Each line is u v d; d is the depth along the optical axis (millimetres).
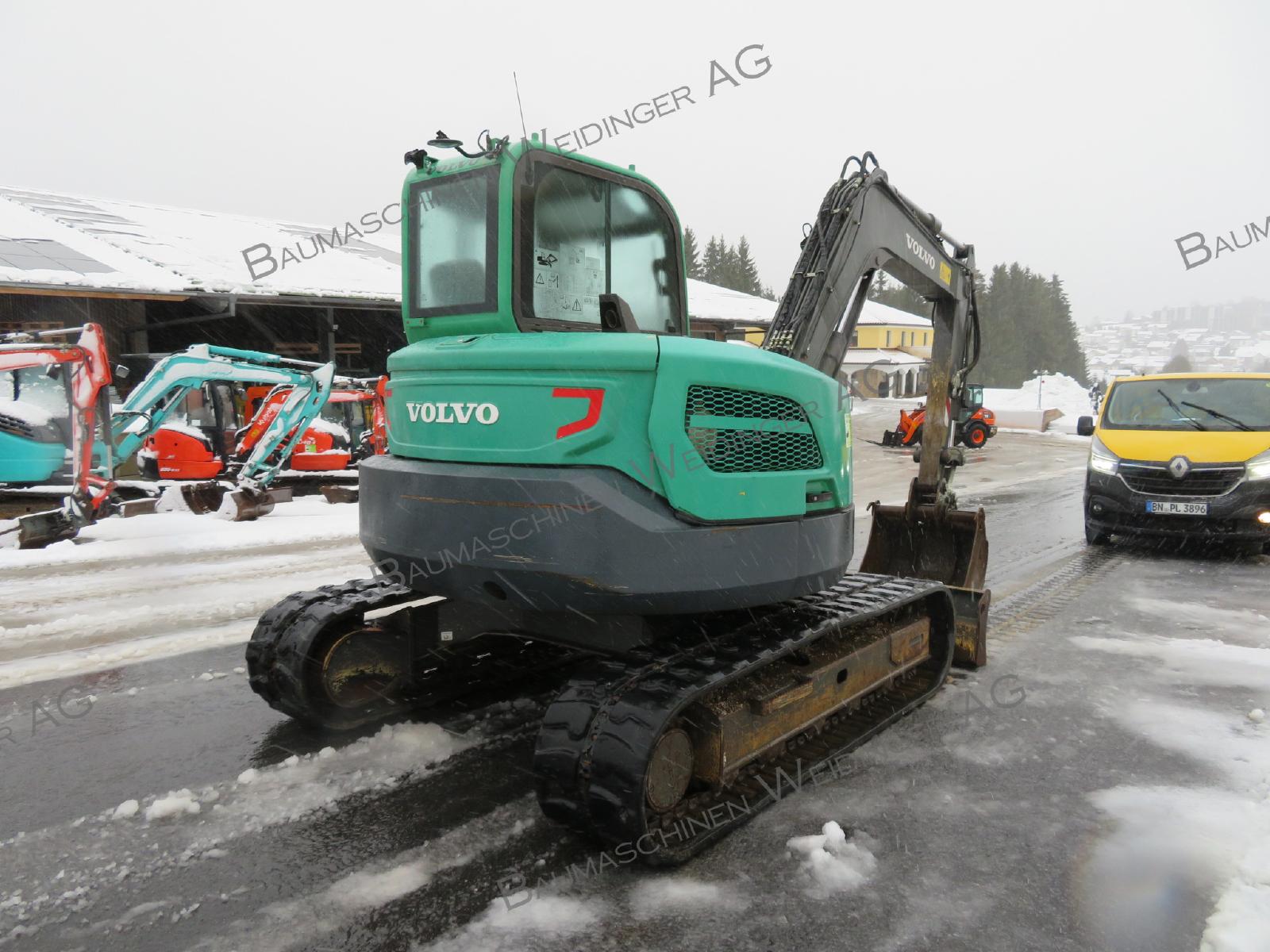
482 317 3412
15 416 9250
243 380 11180
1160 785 3684
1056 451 24453
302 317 22938
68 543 8695
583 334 3223
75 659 5180
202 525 9773
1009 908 2789
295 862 3029
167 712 4387
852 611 3938
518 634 3959
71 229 19500
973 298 6254
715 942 2607
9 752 3918
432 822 3303
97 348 9148
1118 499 8695
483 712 4379
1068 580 7734
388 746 3961
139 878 2926
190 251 20266
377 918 2709
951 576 5598
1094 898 2842
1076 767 3863
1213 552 9008
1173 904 2814
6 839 3180
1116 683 4988
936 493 5742
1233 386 9195
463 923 2688
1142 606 6785
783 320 4523
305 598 4188
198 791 3533
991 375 86312
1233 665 5309
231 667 5070
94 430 9227
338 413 16031
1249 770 3842
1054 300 97312
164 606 6391
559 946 2580
